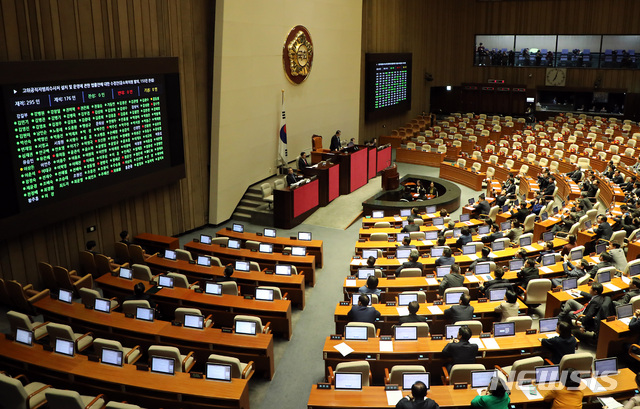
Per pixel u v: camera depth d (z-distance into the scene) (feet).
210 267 44.47
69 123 43.96
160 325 33.27
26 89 40.14
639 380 23.26
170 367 27.50
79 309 35.60
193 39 58.34
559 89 124.98
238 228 53.47
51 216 43.16
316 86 81.20
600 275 38.58
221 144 61.87
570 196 65.98
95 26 46.73
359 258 46.26
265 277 42.06
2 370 29.58
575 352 30.58
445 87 133.28
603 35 120.16
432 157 94.38
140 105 50.90
